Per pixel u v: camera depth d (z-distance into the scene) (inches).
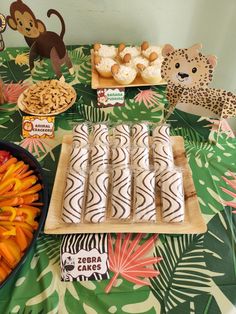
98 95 42.6
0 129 39.4
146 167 32.4
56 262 26.9
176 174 30.4
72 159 32.9
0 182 31.0
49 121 38.5
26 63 50.5
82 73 48.8
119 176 30.4
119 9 51.4
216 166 34.9
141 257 27.3
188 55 32.9
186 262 26.9
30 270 26.4
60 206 30.1
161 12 51.9
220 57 59.4
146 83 45.3
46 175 34.3
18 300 24.6
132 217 29.1
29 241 27.3
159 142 34.7
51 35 42.0
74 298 24.8
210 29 54.7
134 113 41.7
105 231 28.0
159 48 49.1
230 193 32.4
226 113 37.0
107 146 34.8
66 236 28.0
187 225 28.5
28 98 41.5
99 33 55.1
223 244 28.0
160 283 25.6
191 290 25.1
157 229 28.2
